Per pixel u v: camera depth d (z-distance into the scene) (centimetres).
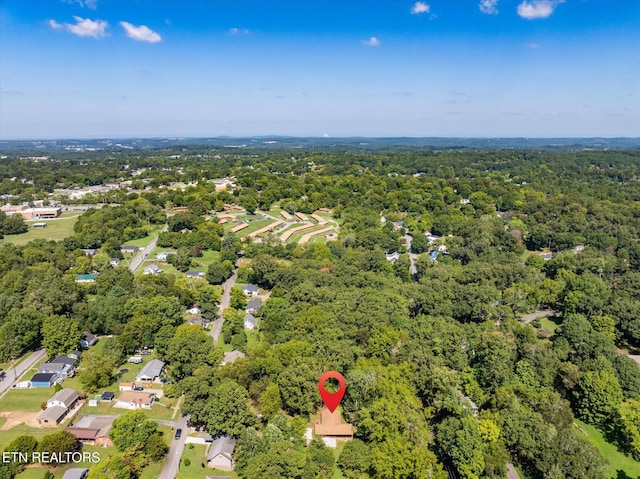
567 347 11788
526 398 9744
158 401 10388
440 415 9625
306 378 9650
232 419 8788
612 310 13950
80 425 9338
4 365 11762
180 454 8731
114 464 7712
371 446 8594
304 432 9100
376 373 9869
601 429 9819
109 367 11094
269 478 7325
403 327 12481
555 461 8031
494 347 10931
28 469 8119
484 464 8044
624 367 10756
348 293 14338
